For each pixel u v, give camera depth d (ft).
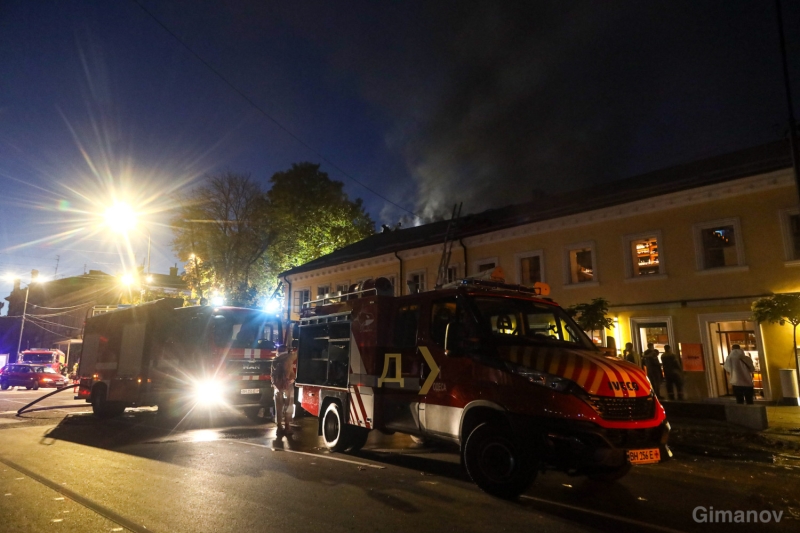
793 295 43.47
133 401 43.29
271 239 108.88
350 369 27.32
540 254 65.36
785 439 30.35
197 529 15.35
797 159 34.73
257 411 46.29
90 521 16.12
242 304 100.22
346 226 120.47
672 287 54.39
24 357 110.32
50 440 32.76
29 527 15.62
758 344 48.55
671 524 16.33
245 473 22.74
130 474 22.61
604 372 18.11
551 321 22.98
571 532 15.29
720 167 55.72
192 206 99.66
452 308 22.31
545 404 17.63
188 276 108.06
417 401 22.68
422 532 15.07
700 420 38.19
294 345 36.22
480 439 19.43
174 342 43.24
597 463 16.52
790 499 19.30
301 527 15.47
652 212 56.65
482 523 15.93
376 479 21.59
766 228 49.03
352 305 27.91
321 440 32.91
